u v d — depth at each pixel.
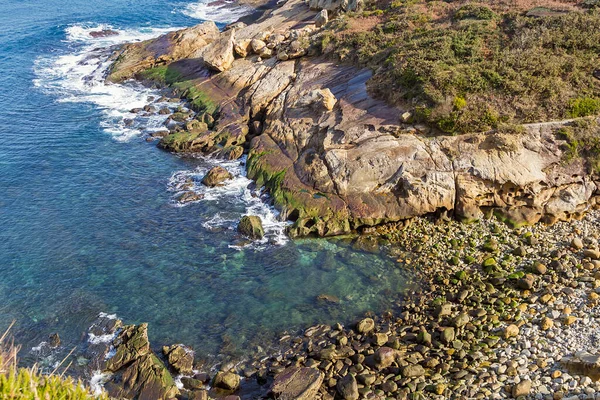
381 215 32.03
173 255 30.39
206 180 37.00
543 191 31.97
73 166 39.62
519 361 21.67
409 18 47.72
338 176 33.47
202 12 81.12
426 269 28.50
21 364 23.17
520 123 33.81
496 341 23.06
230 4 85.12
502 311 24.92
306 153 36.50
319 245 31.20
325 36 48.19
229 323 25.61
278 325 25.39
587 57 37.03
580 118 33.62
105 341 24.41
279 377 21.62
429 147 33.50
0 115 46.97
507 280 26.84
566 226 31.31
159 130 45.12
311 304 26.64
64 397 11.97
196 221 33.34
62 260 29.97
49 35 66.00
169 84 52.78
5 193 36.09
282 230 32.34
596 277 26.19
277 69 47.69
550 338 22.77
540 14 43.00
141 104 50.03
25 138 43.38
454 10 47.91
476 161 32.44
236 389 21.94
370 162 33.34
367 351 23.25
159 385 21.66
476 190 32.06
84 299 27.11
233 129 42.69
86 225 33.00
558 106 34.06
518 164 32.22
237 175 38.19
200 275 28.84
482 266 28.14
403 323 24.91
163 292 27.66
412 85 37.19
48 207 34.78
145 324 24.53
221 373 22.14
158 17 76.62
